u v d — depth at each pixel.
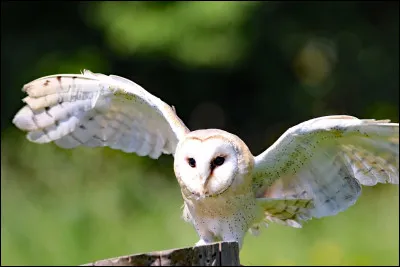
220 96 21.08
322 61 20.50
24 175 15.62
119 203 14.36
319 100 20.45
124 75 20.31
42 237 13.26
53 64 19.52
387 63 19.92
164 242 12.98
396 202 14.19
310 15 19.78
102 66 19.66
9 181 15.34
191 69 20.39
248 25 19.00
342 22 19.88
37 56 19.55
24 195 14.80
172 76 20.81
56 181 15.20
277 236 13.06
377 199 14.44
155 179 15.82
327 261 12.61
